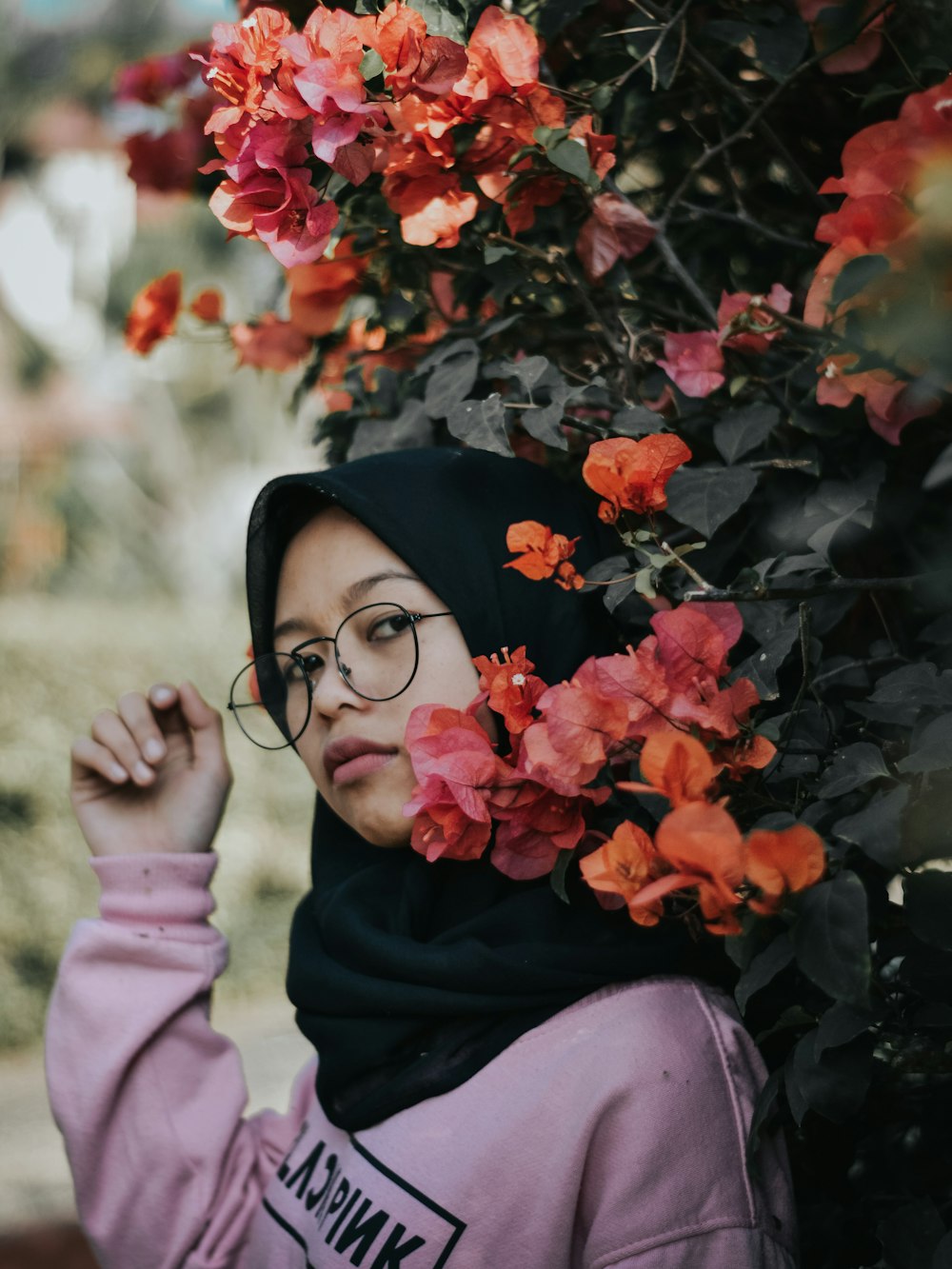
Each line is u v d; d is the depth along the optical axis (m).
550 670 1.07
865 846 0.76
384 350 1.33
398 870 1.15
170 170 1.45
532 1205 0.94
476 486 1.08
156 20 11.27
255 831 5.59
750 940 0.81
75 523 11.03
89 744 1.37
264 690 1.13
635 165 1.28
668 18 1.06
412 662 1.04
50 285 11.42
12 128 11.10
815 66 1.07
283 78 0.96
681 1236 0.91
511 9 1.08
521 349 1.23
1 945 5.04
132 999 1.30
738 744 0.85
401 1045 1.04
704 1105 0.94
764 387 1.05
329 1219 1.04
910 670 0.88
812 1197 1.09
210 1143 1.28
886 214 0.81
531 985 0.99
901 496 1.06
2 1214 3.38
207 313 1.45
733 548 1.05
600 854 0.80
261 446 11.62
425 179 1.04
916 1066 0.90
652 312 1.20
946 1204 0.98
